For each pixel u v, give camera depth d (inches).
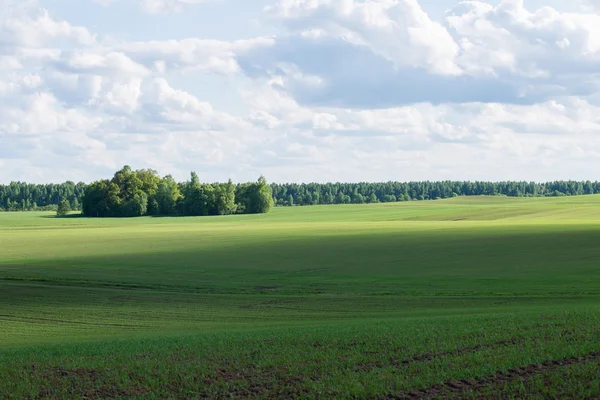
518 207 6250.0
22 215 7155.5
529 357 607.5
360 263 2069.4
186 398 545.3
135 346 776.9
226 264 2113.7
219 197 6776.6
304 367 624.7
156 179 7249.0
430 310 1179.3
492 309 1135.0
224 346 737.6
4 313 1294.3
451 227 3560.5
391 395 530.9
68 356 717.3
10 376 623.2
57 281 1781.5
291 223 4830.2
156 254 2458.2
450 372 577.9
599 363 573.6
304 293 1503.4
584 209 5447.8
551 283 1517.0
